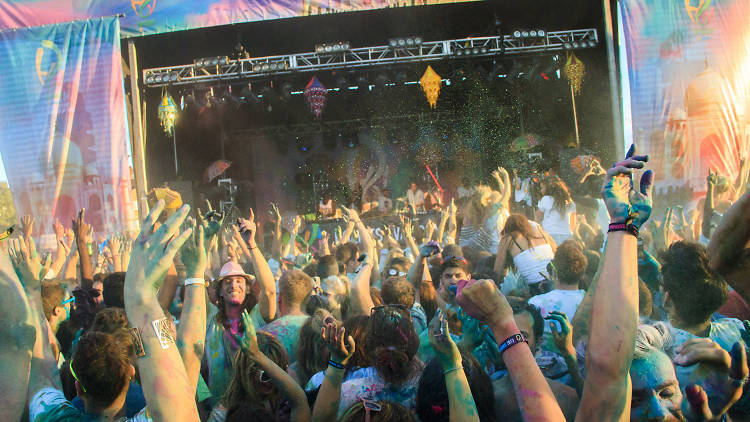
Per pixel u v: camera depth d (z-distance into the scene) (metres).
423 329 2.76
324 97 13.28
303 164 17.52
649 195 1.30
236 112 15.16
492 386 1.88
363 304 2.92
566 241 2.97
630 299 1.23
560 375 2.38
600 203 5.79
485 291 1.31
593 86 12.48
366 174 17.02
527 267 3.91
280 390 1.98
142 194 10.41
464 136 15.95
